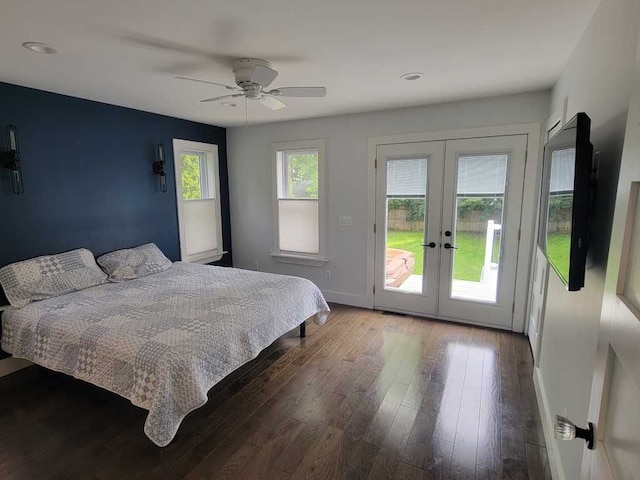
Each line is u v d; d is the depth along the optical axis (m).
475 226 3.69
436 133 3.70
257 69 2.14
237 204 5.12
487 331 3.67
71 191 3.32
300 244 4.73
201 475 1.89
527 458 1.99
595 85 1.70
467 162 3.62
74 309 2.64
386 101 3.54
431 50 2.25
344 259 4.45
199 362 2.09
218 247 5.00
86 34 1.96
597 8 1.71
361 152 4.12
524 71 2.66
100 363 2.17
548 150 2.10
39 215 3.10
